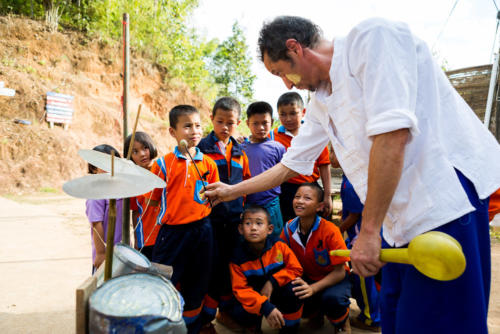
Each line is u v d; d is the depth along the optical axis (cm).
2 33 1410
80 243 516
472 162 144
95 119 1432
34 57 1445
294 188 345
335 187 571
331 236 267
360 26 142
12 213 709
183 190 251
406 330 146
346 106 148
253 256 260
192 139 265
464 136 145
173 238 249
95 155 164
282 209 350
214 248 279
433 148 139
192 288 252
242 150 329
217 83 2275
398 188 144
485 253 147
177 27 1938
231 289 282
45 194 1097
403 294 150
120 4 1688
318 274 279
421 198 140
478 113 898
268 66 166
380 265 136
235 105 310
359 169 155
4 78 1269
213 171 279
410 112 126
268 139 359
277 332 276
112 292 134
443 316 139
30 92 1293
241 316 258
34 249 471
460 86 923
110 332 120
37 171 1161
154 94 1758
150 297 135
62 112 1324
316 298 276
